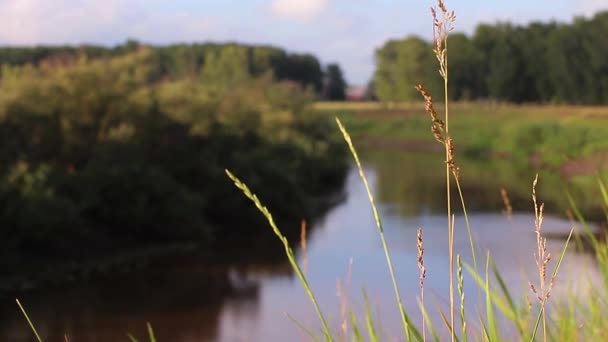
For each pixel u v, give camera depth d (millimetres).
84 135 26625
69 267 20250
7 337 14242
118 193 23625
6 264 19312
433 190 36219
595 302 2549
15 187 20531
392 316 8523
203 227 25188
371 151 62781
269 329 14375
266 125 41438
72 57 29344
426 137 69562
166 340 14070
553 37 75250
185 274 20109
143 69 30484
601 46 70875
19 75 27234
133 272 20328
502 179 38594
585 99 73000
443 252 19250
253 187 28266
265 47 103438
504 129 58062
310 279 17312
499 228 22375
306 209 29812
